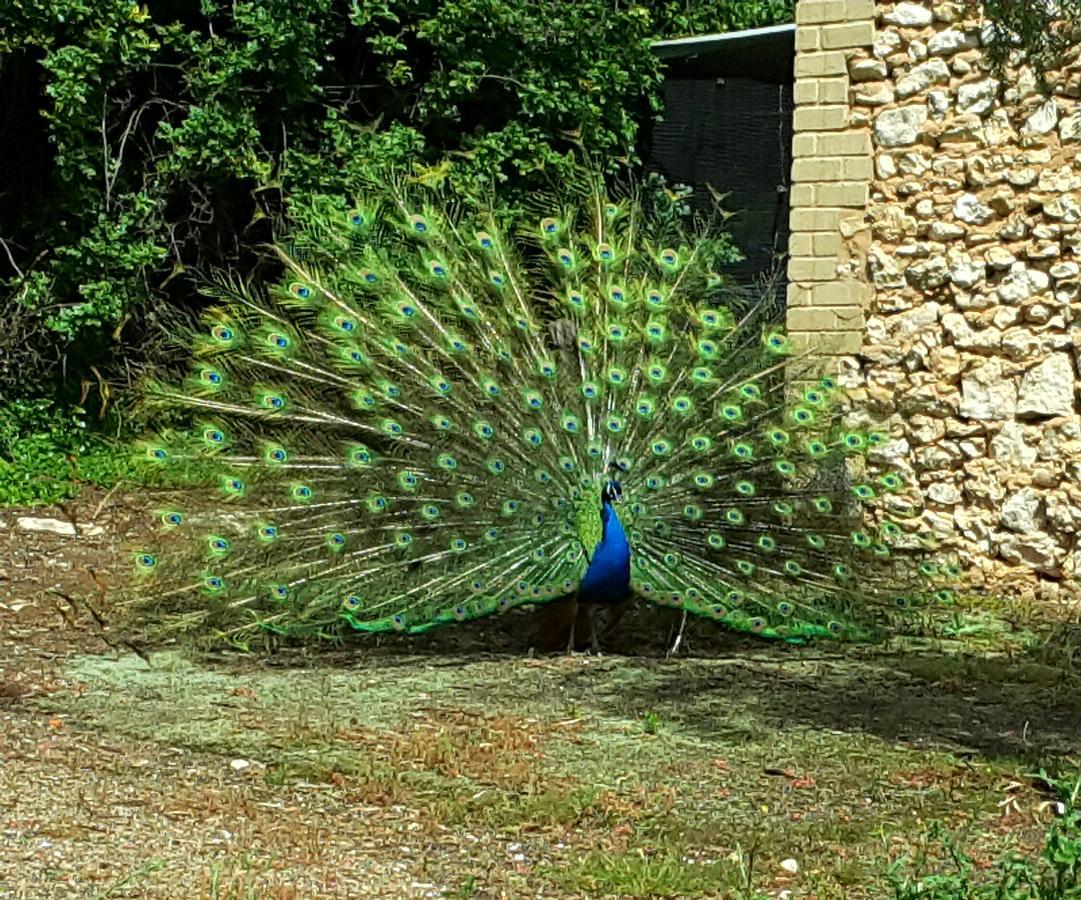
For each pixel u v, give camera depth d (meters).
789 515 9.21
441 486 9.04
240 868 5.68
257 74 15.94
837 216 12.25
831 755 7.43
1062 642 9.91
